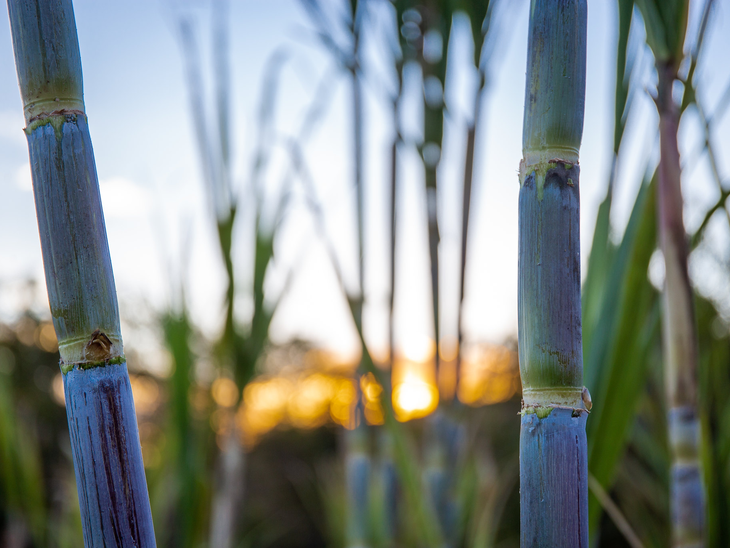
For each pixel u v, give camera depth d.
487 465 1.42
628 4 0.60
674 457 0.62
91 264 0.38
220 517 1.20
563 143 0.39
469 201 0.80
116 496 0.38
